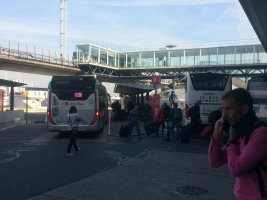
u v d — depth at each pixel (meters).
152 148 15.94
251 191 2.93
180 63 73.31
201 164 11.73
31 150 15.28
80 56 72.94
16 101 75.94
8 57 53.16
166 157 13.16
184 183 9.12
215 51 69.38
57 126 20.25
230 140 3.06
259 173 2.90
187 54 72.38
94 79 20.56
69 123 14.16
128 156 13.55
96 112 20.45
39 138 20.25
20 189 8.40
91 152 14.66
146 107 26.11
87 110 20.42
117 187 8.63
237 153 3.01
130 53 78.75
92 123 20.41
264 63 63.69
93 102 20.45
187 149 15.66
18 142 18.34
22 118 36.72
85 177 9.73
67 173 10.28
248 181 2.95
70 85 20.44
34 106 77.00
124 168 11.02
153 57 76.19
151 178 9.63
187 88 23.70
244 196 2.96
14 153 14.35
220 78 23.42
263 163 2.91
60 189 8.40
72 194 7.97
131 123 20.53
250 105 3.02
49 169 10.89
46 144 17.52
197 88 23.45
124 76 79.12
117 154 14.07
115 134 22.23
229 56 67.94
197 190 8.45
